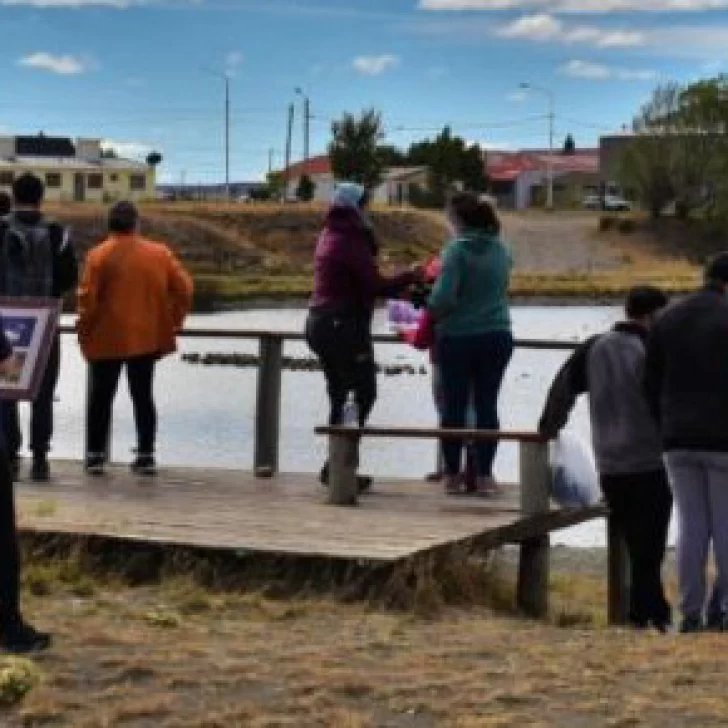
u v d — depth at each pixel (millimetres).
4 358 8672
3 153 181750
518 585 12055
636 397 11102
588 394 11484
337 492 12688
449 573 10820
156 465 15406
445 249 12484
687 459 10266
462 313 12508
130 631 9000
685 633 9969
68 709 7336
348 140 143625
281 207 142125
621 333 11227
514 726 7109
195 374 44844
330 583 10414
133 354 13672
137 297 13570
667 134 149875
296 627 9430
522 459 12062
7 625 8344
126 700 7449
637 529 11336
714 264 10344
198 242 132000
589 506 12336
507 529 11539
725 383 10141
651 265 137125
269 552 10539
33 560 10789
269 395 14516
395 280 12930
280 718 7191
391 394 38219
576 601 14094
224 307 97500
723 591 10422
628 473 11141
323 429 12633
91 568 10836
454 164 166250
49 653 8344
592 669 8312
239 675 7973
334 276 12781
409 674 8086
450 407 12711
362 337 12906
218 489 13500
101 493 13055
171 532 11133
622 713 7355
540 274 123125
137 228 13742
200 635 9031
